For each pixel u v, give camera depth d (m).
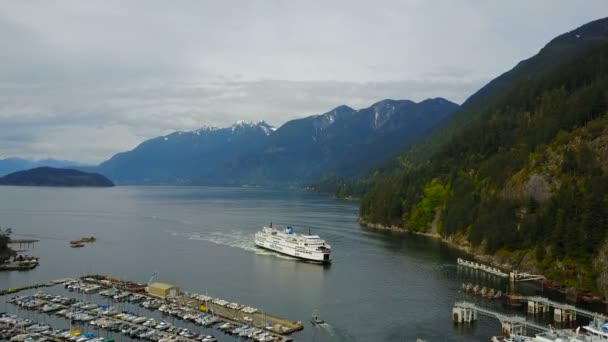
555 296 172.38
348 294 177.25
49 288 180.12
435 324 144.00
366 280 197.88
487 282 192.38
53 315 148.38
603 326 118.00
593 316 140.38
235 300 169.38
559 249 194.62
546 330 126.06
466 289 179.25
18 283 189.38
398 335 135.00
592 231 181.75
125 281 191.88
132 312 151.62
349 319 148.88
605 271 171.00
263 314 150.38
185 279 198.88
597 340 114.00
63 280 191.00
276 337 130.88
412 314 153.62
